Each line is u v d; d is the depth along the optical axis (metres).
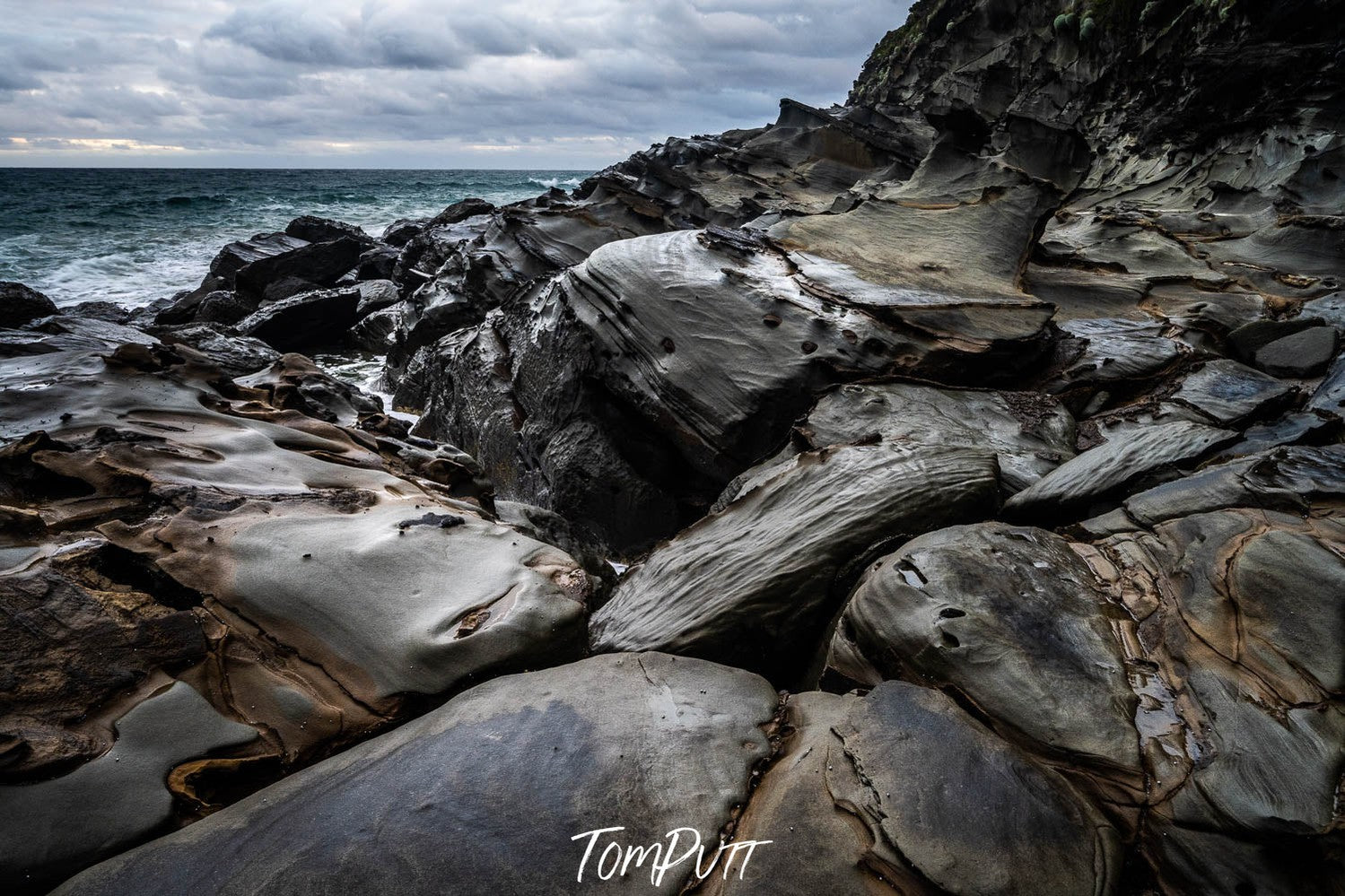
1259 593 2.87
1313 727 2.44
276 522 3.52
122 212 49.78
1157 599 3.07
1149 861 2.27
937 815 2.22
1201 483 3.64
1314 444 4.42
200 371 5.16
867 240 8.15
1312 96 13.38
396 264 20.44
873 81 42.88
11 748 2.27
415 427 10.47
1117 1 21.25
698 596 3.87
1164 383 6.06
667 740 2.60
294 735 2.65
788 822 2.26
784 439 5.86
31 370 4.82
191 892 2.04
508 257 12.34
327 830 2.22
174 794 2.36
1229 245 10.19
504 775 2.40
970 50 30.92
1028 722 2.60
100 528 3.29
